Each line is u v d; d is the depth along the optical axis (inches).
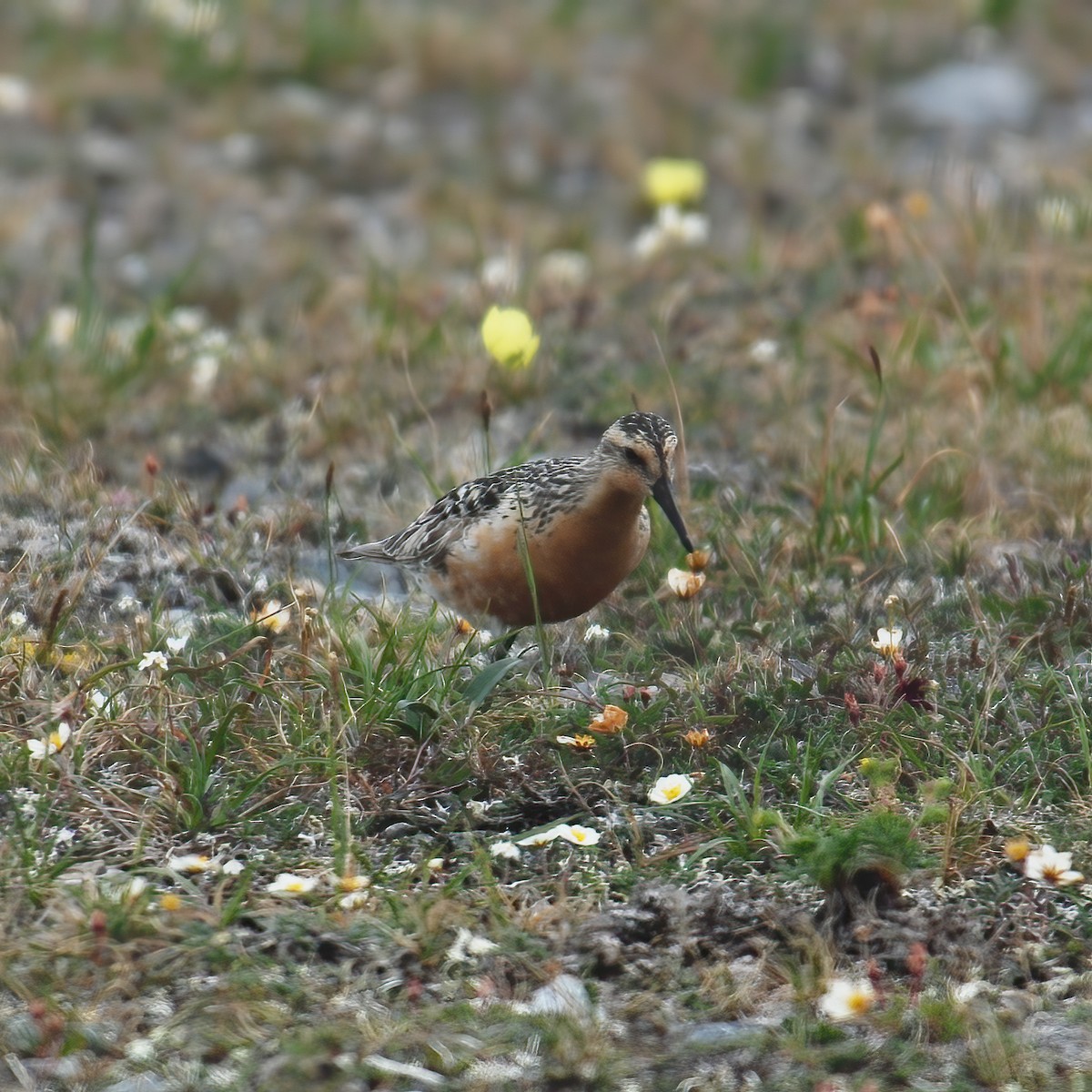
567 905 320.5
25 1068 280.5
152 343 654.5
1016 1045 283.1
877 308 633.0
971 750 369.4
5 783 353.1
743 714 383.6
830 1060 282.8
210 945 305.4
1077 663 411.2
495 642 426.9
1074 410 569.9
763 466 557.0
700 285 717.9
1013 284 679.7
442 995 299.7
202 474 573.0
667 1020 294.0
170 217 890.7
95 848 338.3
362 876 326.6
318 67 1073.5
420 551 440.5
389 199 927.0
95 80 1026.7
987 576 468.4
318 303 743.1
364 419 604.1
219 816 345.7
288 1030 289.3
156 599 449.4
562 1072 280.8
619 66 1106.7
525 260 788.0
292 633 422.0
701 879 332.2
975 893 326.6
